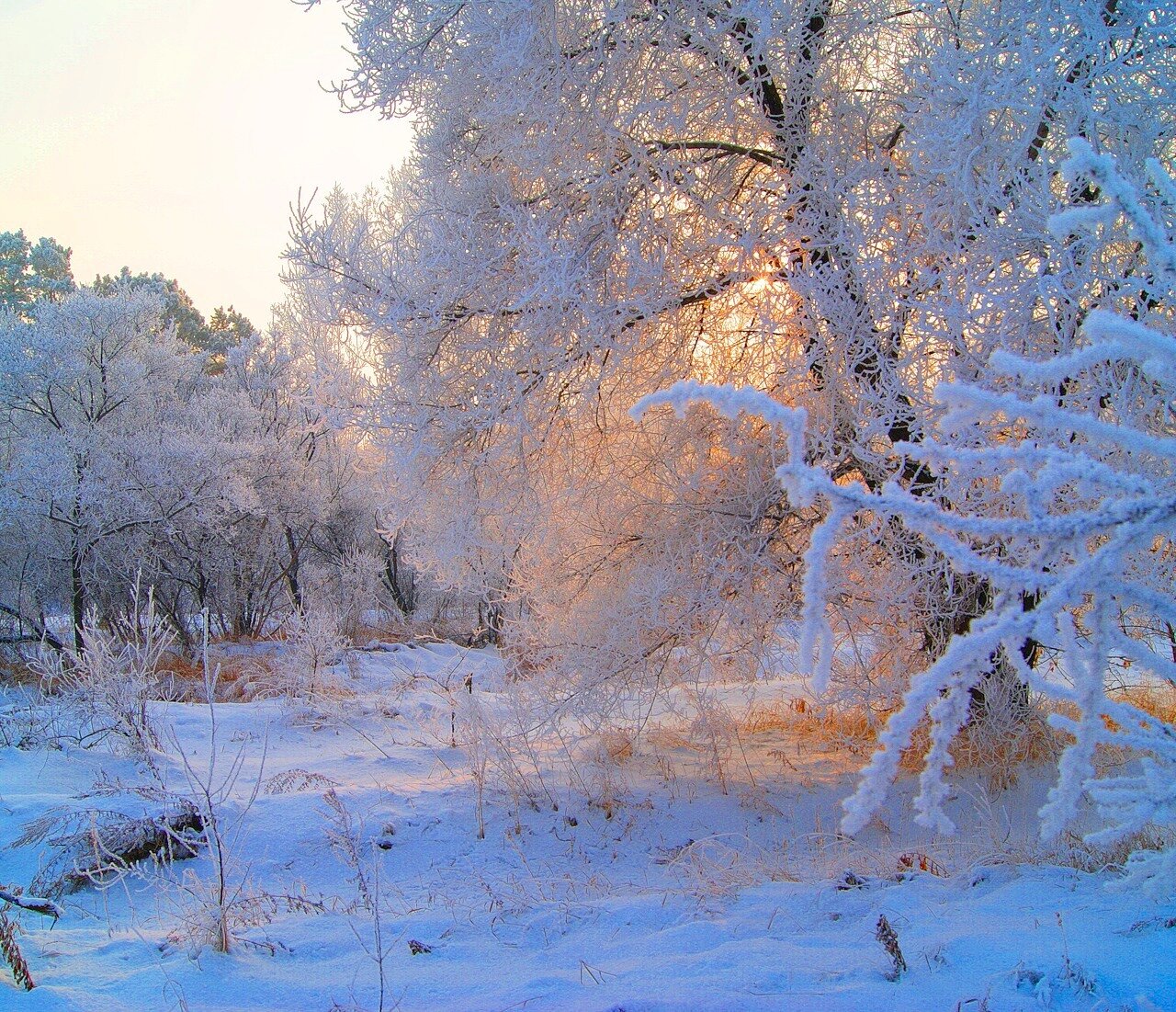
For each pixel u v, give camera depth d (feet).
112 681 23.22
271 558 65.21
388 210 30.66
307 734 28.96
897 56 21.08
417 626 67.21
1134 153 17.21
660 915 12.37
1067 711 22.97
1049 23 17.40
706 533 22.85
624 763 23.84
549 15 20.72
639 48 21.45
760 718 28.19
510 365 21.56
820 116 21.68
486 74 20.66
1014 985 8.96
